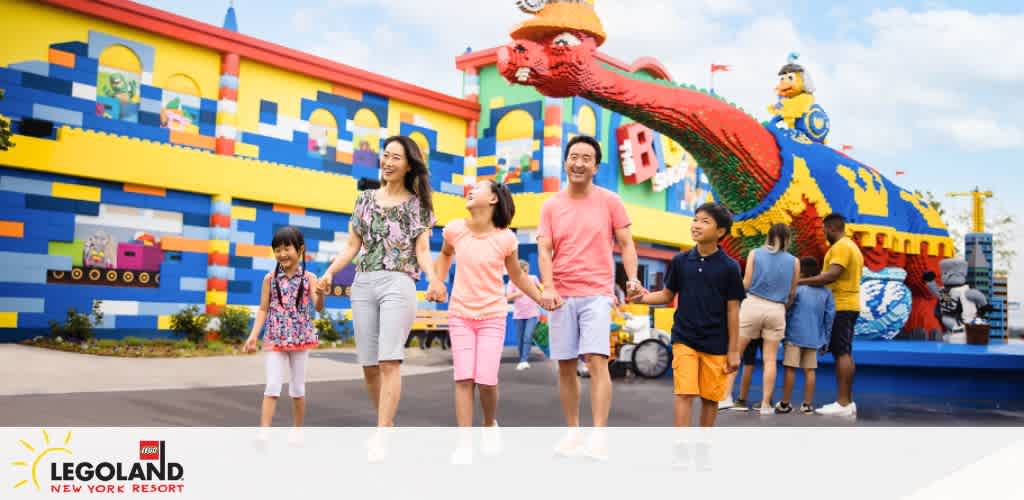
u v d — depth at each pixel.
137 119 14.98
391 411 5.15
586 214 5.47
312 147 17.67
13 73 13.48
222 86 16.05
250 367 11.19
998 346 10.91
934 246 12.03
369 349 5.38
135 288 14.58
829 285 8.22
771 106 12.35
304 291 5.72
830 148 11.77
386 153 5.41
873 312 11.33
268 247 16.48
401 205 5.37
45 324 13.48
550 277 5.44
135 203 14.62
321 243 17.47
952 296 12.51
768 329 7.78
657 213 21.33
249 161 16.02
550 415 7.37
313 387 9.05
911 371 9.73
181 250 15.18
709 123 10.32
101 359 11.38
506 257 5.51
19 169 13.28
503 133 20.23
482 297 5.35
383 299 5.29
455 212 19.56
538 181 19.48
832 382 10.06
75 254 13.88
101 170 13.98
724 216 5.17
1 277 13.06
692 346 5.18
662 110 9.95
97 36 14.46
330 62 17.70
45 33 13.86
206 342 14.82
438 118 20.16
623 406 8.02
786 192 10.68
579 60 8.84
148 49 15.11
